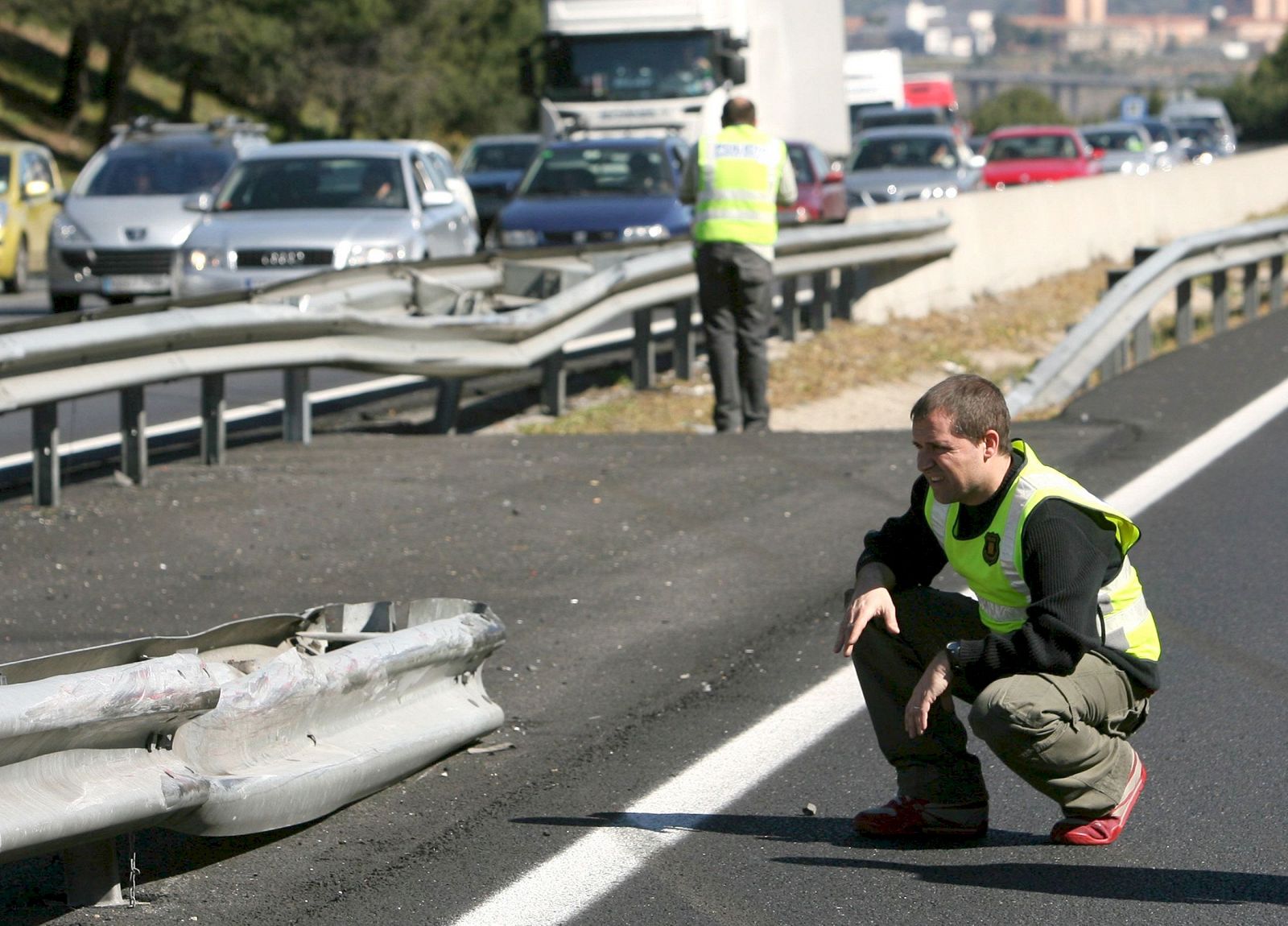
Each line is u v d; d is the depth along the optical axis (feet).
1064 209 115.14
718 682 30.12
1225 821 23.40
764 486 46.42
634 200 89.45
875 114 187.93
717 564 38.47
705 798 24.54
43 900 20.79
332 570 37.60
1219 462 49.85
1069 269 115.65
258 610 34.45
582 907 20.70
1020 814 23.90
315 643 25.38
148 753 20.11
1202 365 69.00
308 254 75.46
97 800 18.98
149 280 94.17
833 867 21.91
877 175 139.44
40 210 119.65
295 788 21.77
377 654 23.86
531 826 23.43
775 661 31.32
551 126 116.47
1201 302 109.40
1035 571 20.40
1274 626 33.45
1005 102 589.73
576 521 42.37
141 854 22.44
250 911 20.59
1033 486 20.52
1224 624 33.65
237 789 20.81
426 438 53.83
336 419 59.11
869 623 22.54
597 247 67.51
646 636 33.04
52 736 18.51
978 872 21.72
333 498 44.37
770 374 74.08
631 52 115.44
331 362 49.96
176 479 46.11
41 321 39.27
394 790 24.88
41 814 18.26
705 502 44.55
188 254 76.48
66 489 44.73
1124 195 126.21
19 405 38.63
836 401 70.90
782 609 34.88
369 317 50.60
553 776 25.45
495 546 39.93
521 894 21.08
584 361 74.79
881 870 21.80
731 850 22.52
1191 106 280.72
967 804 22.70
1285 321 83.41
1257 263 87.35
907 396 74.28
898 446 52.01
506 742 27.07
